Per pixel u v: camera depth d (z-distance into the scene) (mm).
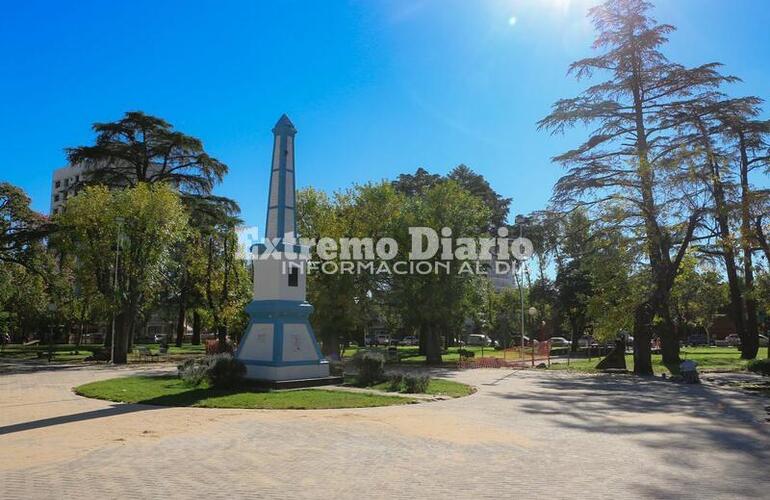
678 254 28359
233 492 7051
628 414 14461
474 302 38188
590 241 30094
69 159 38562
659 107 30797
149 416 12875
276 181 20906
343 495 7027
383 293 37219
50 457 8773
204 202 43281
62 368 29125
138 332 73625
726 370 30047
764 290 34531
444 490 7324
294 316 19953
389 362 36281
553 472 8367
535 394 18844
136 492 6965
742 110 30609
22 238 39375
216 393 16750
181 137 39469
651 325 28984
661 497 7195
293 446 9805
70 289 43125
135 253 34250
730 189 27453
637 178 29016
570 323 61031
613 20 30609
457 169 58688
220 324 43969
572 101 31172
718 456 9641
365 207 36125
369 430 11438
